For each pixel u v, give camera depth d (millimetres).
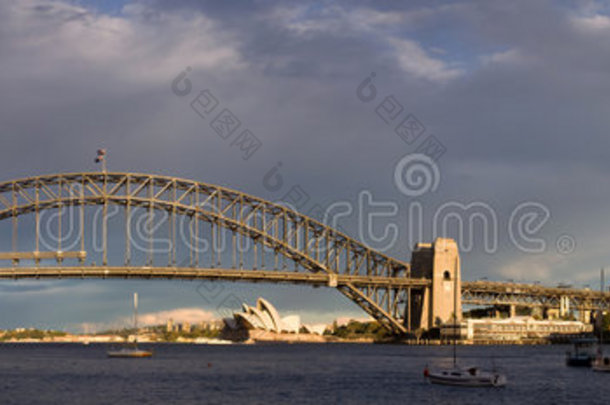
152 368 172250
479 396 118500
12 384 135000
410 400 114188
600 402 113375
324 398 115875
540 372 157875
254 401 112938
